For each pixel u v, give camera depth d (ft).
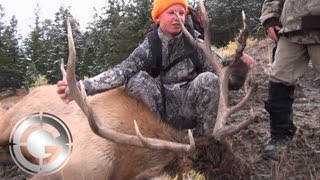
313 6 6.14
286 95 6.77
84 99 5.27
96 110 6.32
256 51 16.58
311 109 8.90
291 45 6.54
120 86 6.53
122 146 5.83
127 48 29.35
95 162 5.88
